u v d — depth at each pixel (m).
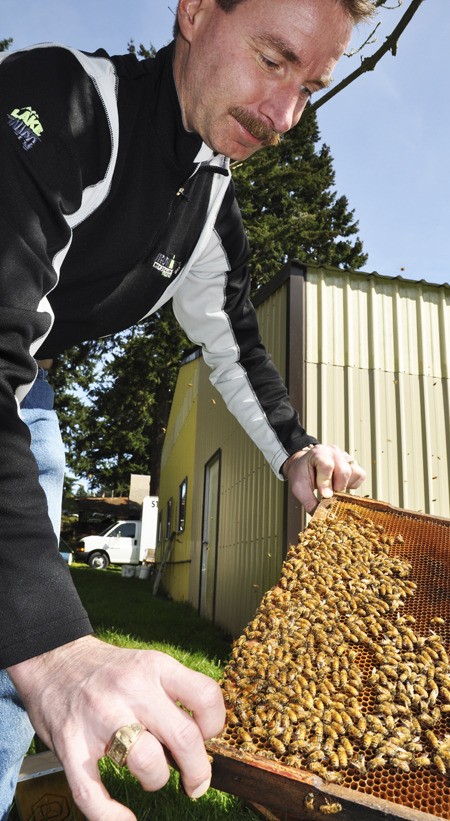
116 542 27.69
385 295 6.90
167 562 17.64
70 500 37.75
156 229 2.06
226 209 2.56
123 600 12.27
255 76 1.78
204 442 12.88
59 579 1.18
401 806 1.24
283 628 1.80
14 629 1.11
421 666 1.70
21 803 2.37
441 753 1.44
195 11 1.86
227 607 8.77
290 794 1.31
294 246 29.95
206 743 1.35
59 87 1.58
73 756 1.04
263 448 2.72
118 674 1.08
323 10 1.69
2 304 1.28
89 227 1.88
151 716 1.05
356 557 2.25
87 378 34.66
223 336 2.80
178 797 2.77
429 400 6.74
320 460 2.46
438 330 6.96
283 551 6.05
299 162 33.44
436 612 2.00
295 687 1.56
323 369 6.54
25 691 1.12
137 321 2.40
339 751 1.42
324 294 6.70
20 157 1.41
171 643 7.09
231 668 1.64
